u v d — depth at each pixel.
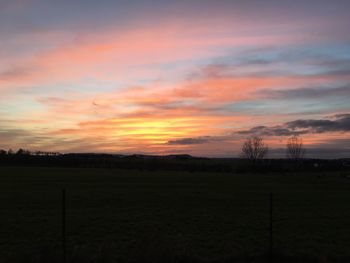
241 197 43.00
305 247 15.31
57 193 46.06
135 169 144.62
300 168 150.88
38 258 11.34
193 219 24.95
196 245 16.14
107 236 18.95
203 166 155.38
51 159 168.88
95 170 126.06
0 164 156.00
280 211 30.08
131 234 19.52
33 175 88.69
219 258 12.76
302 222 23.73
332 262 12.54
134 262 11.62
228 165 158.12
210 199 40.16
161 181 74.81
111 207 32.44
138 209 30.98
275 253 12.99
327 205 35.34
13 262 11.59
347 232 20.09
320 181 83.00
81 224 22.66
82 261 11.39
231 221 24.06
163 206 33.34
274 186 65.00
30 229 20.88
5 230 20.56
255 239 17.77
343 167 152.62
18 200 37.88
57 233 19.75
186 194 46.12
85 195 43.56
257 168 148.12
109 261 11.84
